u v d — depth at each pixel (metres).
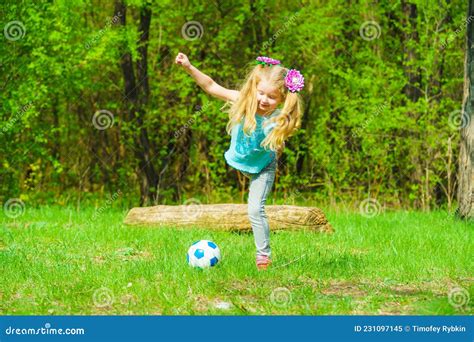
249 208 11.78
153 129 30.78
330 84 30.95
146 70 29.47
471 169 21.58
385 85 28.59
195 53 29.55
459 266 12.84
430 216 22.64
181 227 17.89
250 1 29.98
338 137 28.59
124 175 31.05
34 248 14.43
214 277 11.16
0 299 10.13
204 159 31.05
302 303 9.91
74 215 21.25
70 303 9.93
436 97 29.58
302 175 30.28
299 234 16.61
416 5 29.09
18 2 25.36
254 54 29.92
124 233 16.47
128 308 9.70
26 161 28.19
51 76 26.61
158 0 27.11
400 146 28.45
